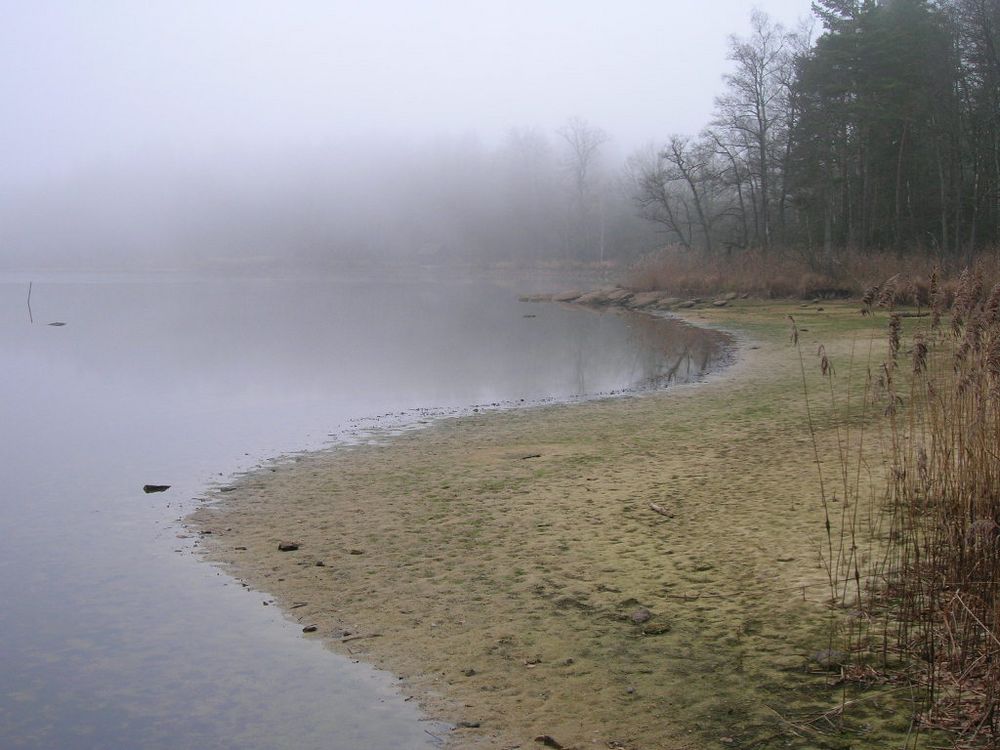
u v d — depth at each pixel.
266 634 7.72
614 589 8.15
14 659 7.37
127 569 9.49
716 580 8.12
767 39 61.12
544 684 6.51
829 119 53.50
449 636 7.46
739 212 77.94
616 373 24.41
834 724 5.57
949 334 9.56
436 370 26.08
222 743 6.02
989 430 7.58
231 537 10.51
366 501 11.78
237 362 28.77
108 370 27.14
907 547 7.30
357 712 6.33
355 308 53.06
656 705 6.06
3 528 11.09
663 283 54.84
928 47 49.44
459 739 5.88
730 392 19.52
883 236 55.03
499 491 11.91
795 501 10.34
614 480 12.12
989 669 5.54
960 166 47.59
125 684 6.90
